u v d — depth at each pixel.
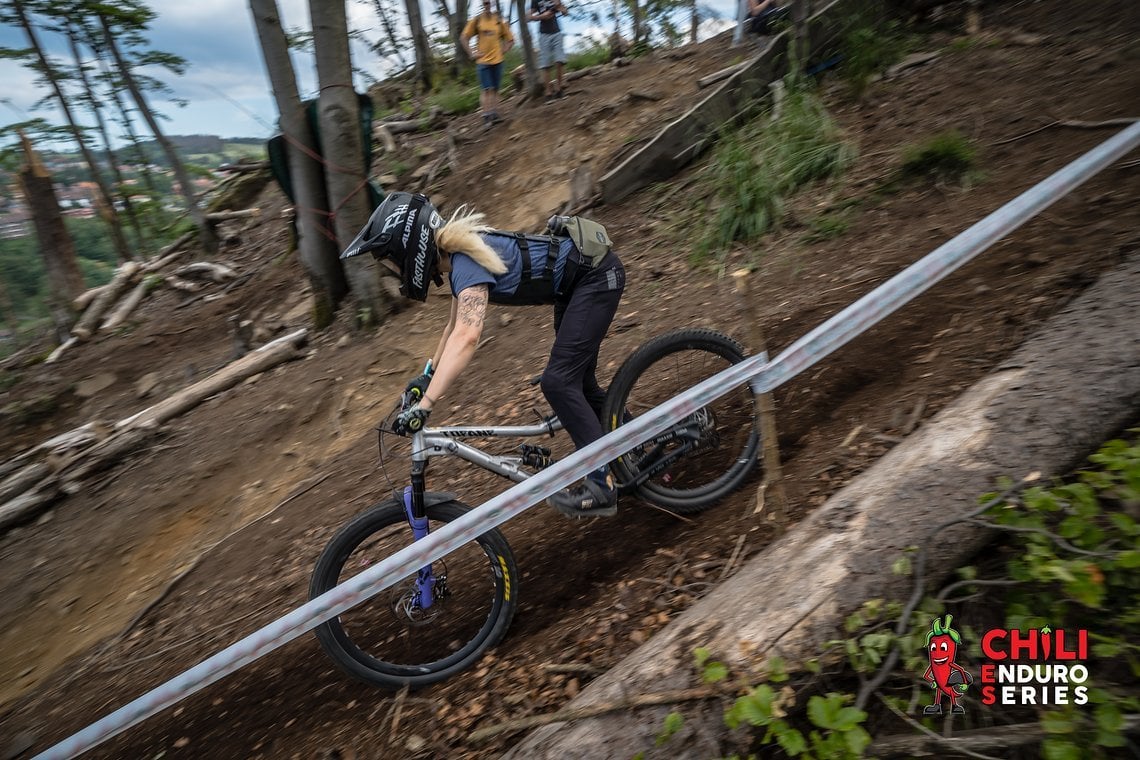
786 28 6.69
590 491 2.82
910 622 1.91
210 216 10.85
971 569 1.98
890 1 6.55
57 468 6.33
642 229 6.04
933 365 3.01
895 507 2.16
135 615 4.32
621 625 2.50
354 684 2.86
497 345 5.50
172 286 9.95
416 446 2.66
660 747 1.88
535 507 3.46
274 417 5.96
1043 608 1.90
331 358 6.45
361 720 2.66
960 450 2.23
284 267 8.70
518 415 4.41
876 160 5.14
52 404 8.14
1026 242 3.50
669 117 7.24
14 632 5.00
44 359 9.37
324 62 6.22
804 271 4.47
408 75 14.77
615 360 4.46
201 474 5.73
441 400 5.07
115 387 8.16
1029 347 2.54
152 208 15.33
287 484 5.33
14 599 5.27
